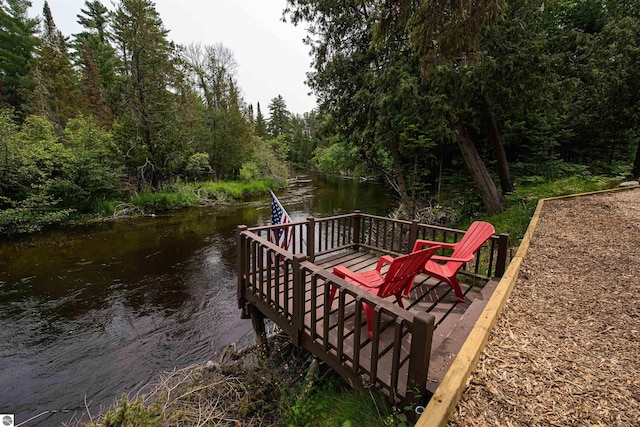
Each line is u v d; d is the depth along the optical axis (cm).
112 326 480
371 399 194
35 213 997
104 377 371
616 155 1278
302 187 2466
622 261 337
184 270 702
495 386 159
